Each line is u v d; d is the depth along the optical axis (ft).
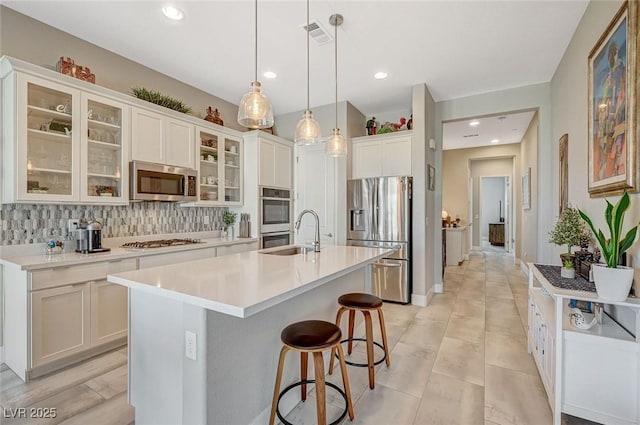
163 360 4.83
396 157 13.78
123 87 10.15
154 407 4.98
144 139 9.96
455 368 7.56
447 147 24.23
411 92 13.34
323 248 9.37
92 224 8.56
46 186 8.02
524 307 12.34
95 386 6.68
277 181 14.75
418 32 8.74
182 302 4.52
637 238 5.43
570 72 9.24
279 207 14.89
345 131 14.33
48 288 7.07
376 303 6.86
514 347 8.71
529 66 10.84
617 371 5.10
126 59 10.23
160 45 9.45
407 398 6.35
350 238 14.07
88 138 8.75
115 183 9.59
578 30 8.39
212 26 8.46
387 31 8.68
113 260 8.30
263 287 4.61
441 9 7.73
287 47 9.56
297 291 4.65
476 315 11.42
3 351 7.50
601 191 6.64
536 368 7.55
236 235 14.15
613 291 5.08
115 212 10.10
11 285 7.21
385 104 14.84
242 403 4.97
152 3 7.52
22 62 7.23
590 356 5.28
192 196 11.41
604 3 6.72
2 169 7.46
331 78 11.85
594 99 6.98
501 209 36.55
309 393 6.51
